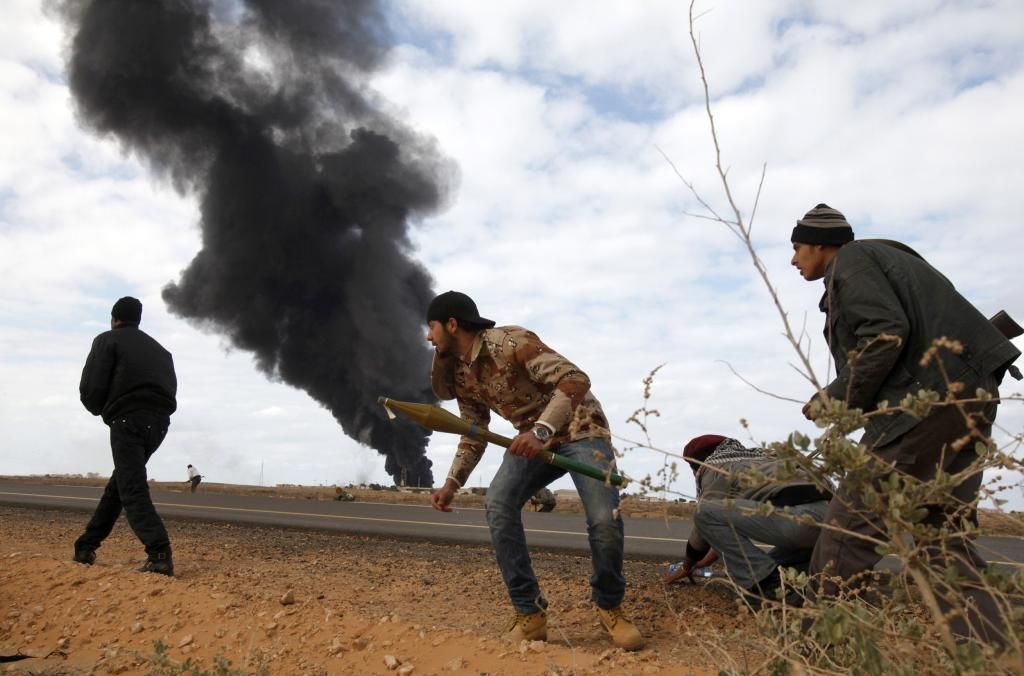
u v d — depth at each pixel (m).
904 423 3.44
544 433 4.05
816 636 2.54
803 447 2.38
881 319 3.43
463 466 4.69
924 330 3.46
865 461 2.31
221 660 3.68
